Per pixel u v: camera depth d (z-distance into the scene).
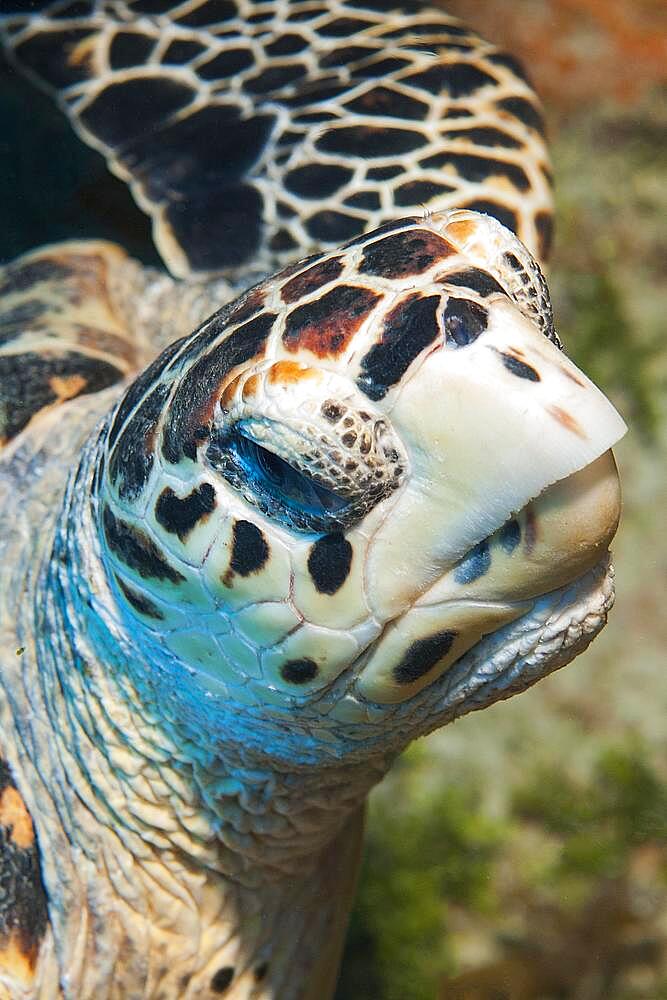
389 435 0.68
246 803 0.78
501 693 0.73
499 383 0.67
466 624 0.70
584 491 0.68
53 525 0.79
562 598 0.70
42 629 0.79
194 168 0.97
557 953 1.17
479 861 1.22
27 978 0.77
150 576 0.73
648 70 1.59
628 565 1.35
